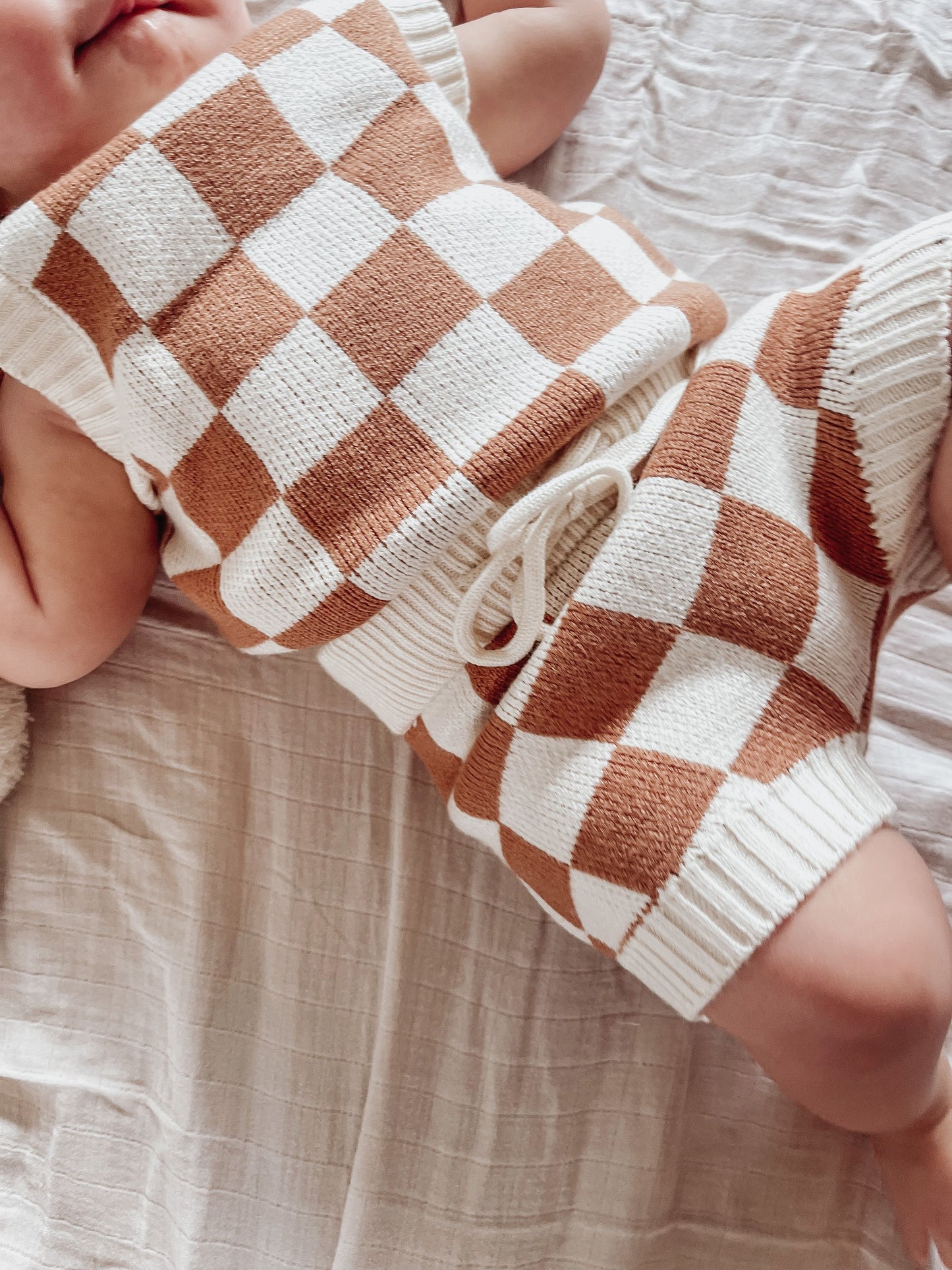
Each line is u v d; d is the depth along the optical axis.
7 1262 0.68
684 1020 0.66
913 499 0.53
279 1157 0.67
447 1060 0.67
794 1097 0.56
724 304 0.63
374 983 0.68
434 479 0.52
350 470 0.52
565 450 0.55
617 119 0.78
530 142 0.73
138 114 0.57
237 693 0.71
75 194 0.52
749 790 0.49
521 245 0.55
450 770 0.61
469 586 0.54
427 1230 0.65
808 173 0.78
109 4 0.54
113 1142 0.69
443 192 0.55
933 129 0.78
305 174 0.53
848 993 0.48
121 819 0.71
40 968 0.71
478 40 0.67
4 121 0.54
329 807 0.70
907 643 0.72
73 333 0.54
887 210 0.77
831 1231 0.64
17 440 0.62
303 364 0.52
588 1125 0.66
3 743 0.69
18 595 0.62
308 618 0.54
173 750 0.71
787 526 0.52
